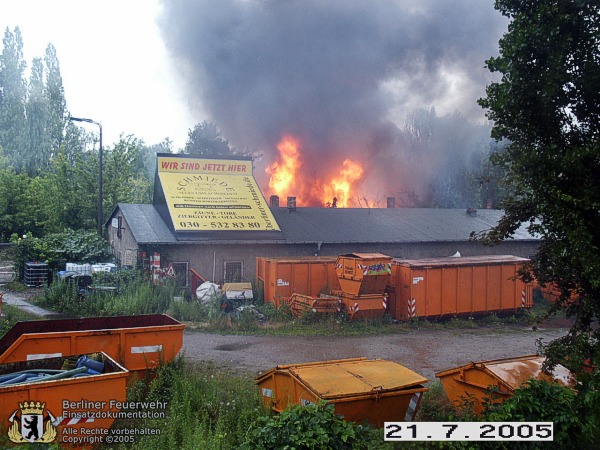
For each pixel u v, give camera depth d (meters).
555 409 6.15
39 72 61.38
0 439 6.34
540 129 6.82
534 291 23.83
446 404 8.72
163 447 6.70
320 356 13.66
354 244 25.28
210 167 26.23
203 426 7.09
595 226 6.19
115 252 27.06
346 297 18.55
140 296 18.64
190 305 18.92
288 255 24.23
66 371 7.55
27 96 59.75
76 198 31.66
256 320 18.28
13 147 54.81
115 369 7.77
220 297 19.77
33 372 8.01
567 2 6.39
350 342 15.62
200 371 11.31
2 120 56.56
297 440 5.41
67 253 26.06
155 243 21.42
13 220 35.00
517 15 6.88
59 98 57.72
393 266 19.69
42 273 24.86
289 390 7.29
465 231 28.48
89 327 10.34
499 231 7.32
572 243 5.93
